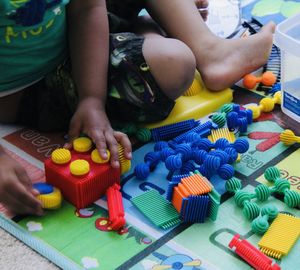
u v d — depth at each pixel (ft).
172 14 3.92
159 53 3.31
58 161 2.94
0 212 2.92
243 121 3.50
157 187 3.11
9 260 2.67
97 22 3.35
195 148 3.26
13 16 2.98
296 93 3.54
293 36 3.67
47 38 3.25
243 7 4.71
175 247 2.72
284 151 3.36
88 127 3.13
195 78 3.85
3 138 3.50
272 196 3.02
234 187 3.02
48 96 3.46
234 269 2.60
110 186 3.04
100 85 3.29
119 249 2.72
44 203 2.88
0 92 3.34
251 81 3.90
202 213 2.83
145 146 3.44
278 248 2.67
